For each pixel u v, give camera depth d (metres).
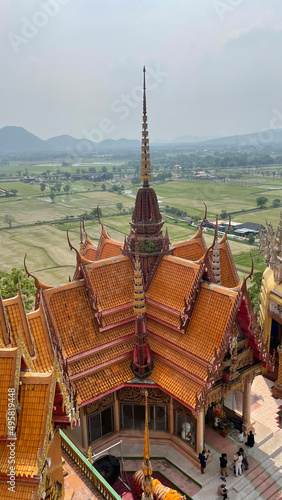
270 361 29.70
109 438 30.08
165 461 28.78
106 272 32.75
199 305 29.34
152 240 34.50
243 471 27.23
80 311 29.73
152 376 29.41
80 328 29.12
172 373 28.75
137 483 25.14
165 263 34.03
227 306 27.38
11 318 22.52
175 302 30.98
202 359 26.97
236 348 26.89
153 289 33.62
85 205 184.75
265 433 31.08
